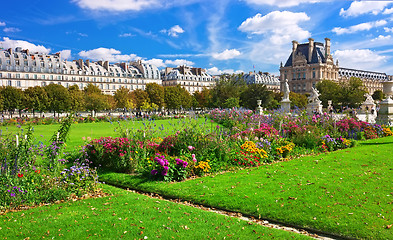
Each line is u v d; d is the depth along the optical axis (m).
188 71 163.75
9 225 7.62
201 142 14.37
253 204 9.23
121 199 9.83
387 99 30.41
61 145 11.93
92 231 7.33
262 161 14.91
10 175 9.35
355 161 14.84
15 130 30.42
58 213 8.45
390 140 22.23
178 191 10.70
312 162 14.81
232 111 37.69
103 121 48.59
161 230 7.44
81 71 131.62
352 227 7.64
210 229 7.57
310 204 9.00
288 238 7.17
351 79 102.81
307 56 159.25
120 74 144.00
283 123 23.97
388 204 8.93
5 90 78.31
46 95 79.81
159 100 101.75
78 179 10.39
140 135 15.38
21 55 117.19
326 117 24.64
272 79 188.75
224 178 12.02
